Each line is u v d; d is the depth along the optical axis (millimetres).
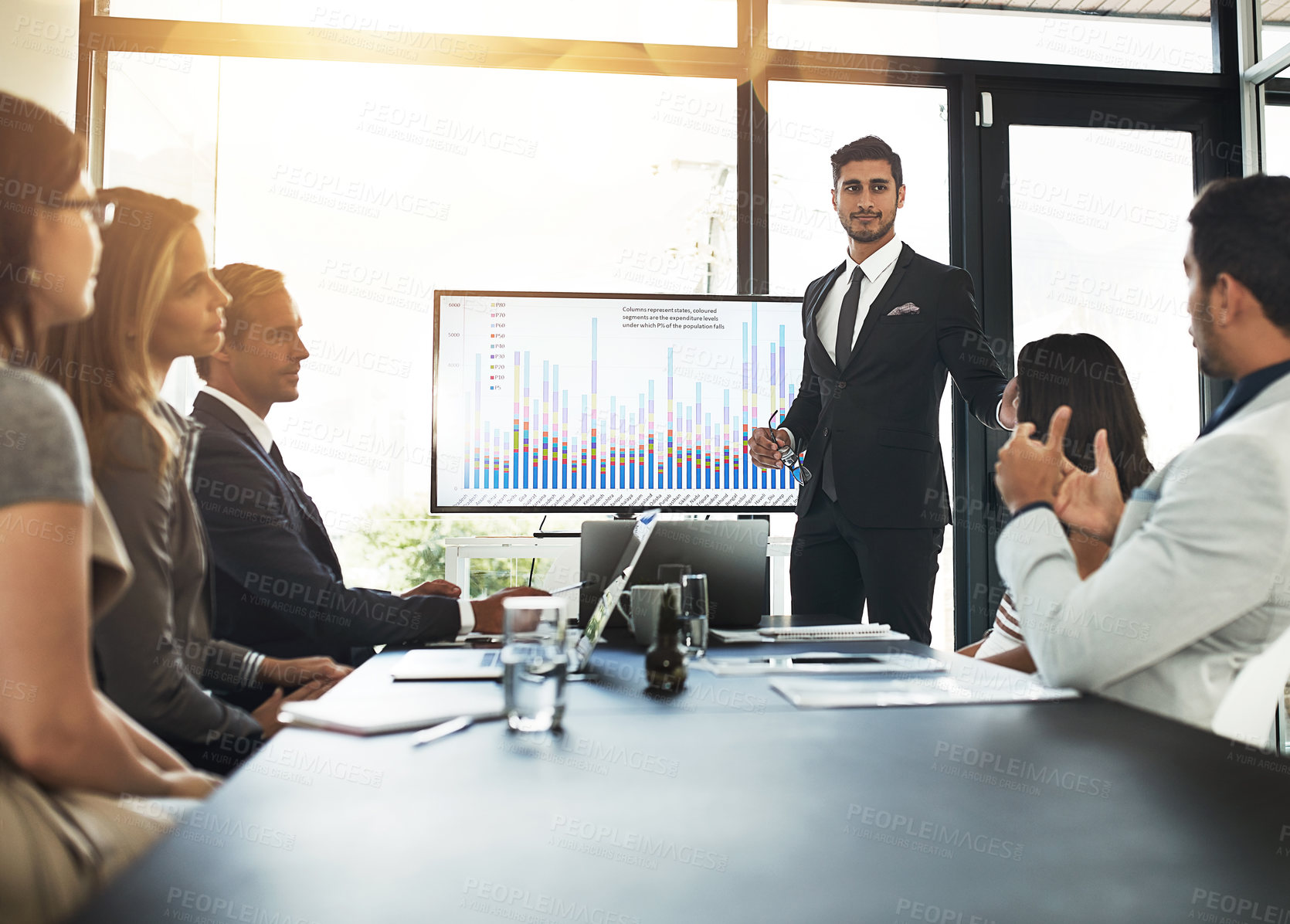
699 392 2916
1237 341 1166
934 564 2615
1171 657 1107
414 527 2979
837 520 2652
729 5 3023
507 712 900
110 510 1120
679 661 1118
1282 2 3031
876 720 937
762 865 548
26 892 778
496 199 3000
